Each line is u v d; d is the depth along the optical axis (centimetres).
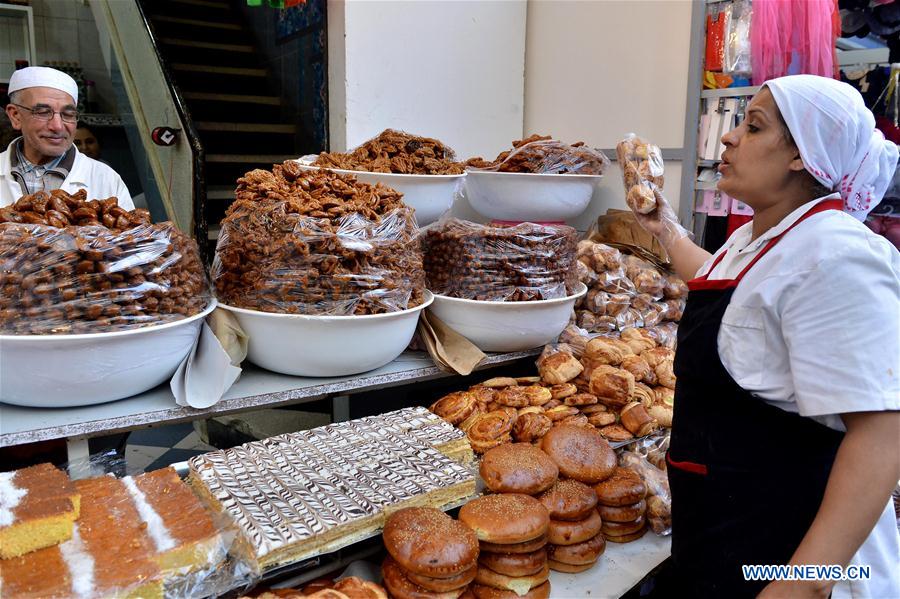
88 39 535
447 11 287
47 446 139
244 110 459
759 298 101
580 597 125
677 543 121
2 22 500
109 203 124
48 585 84
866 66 205
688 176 245
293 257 131
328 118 283
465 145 307
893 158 104
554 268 169
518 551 119
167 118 366
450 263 167
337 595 102
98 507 104
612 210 253
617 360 174
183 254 126
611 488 142
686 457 117
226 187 416
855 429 90
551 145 223
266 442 133
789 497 103
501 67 311
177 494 109
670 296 222
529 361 201
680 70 248
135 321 114
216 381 126
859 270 91
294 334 133
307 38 410
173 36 493
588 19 284
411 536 108
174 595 94
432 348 161
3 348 104
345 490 116
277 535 100
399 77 280
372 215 141
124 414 120
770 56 213
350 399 205
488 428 150
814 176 101
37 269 106
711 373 110
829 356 90
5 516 90
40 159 226
